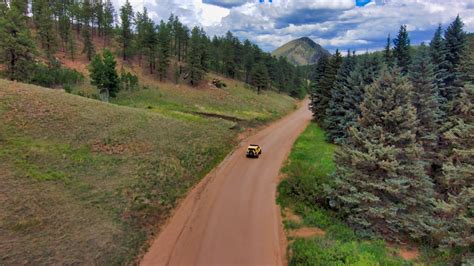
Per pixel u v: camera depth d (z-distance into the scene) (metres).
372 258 15.45
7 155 20.78
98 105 35.91
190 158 30.09
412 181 18.67
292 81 114.81
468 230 16.08
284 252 17.70
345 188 19.80
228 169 31.53
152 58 76.19
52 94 34.31
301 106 93.75
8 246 13.83
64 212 17.12
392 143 19.25
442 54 32.72
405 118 19.02
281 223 21.00
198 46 82.25
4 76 43.97
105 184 21.23
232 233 19.48
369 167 19.50
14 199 16.81
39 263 13.50
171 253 16.97
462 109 24.22
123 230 17.34
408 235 19.34
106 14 88.44
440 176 25.34
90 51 73.19
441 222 17.88
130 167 24.55
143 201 20.69
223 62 100.38
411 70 30.97
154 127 34.56
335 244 17.09
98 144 26.89
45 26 60.59
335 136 42.66
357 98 35.69
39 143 23.89
